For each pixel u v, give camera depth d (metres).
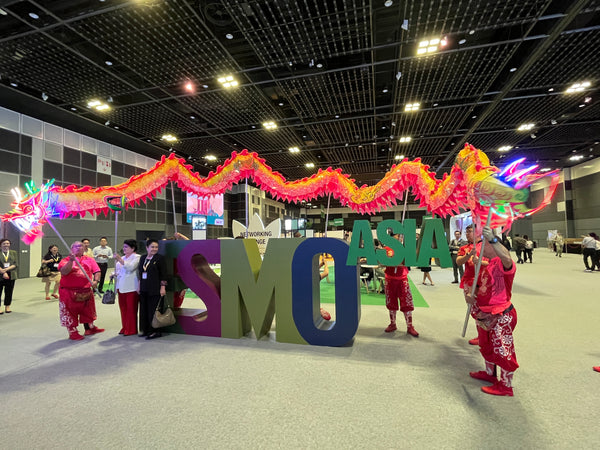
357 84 8.66
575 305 5.40
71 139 12.66
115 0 5.36
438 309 5.37
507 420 2.05
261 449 1.79
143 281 3.98
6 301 5.63
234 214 26.16
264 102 9.70
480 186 2.42
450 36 6.39
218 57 7.17
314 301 3.79
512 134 12.83
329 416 2.13
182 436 1.93
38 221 3.78
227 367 3.02
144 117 10.82
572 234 21.22
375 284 7.37
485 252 2.59
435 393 2.44
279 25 6.05
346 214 42.84
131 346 3.70
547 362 2.99
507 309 2.40
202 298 4.11
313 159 17.00
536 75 8.04
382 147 14.81
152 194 4.43
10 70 7.63
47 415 2.21
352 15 5.84
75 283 4.00
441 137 13.23
